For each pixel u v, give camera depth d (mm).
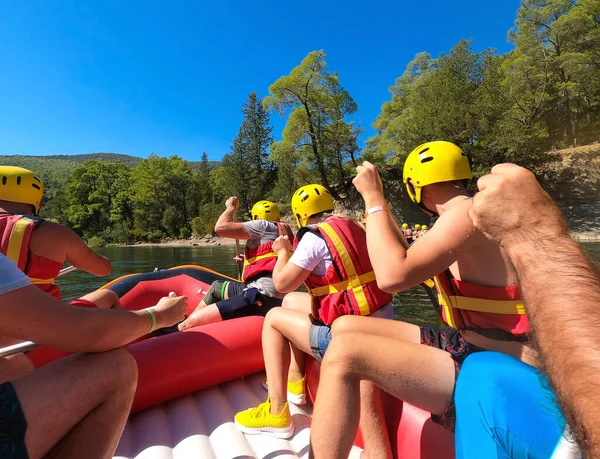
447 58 26578
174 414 2033
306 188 2312
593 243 16719
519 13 31641
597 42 28344
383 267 1197
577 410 602
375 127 39438
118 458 1674
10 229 1598
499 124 22844
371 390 1354
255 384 2381
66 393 971
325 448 1099
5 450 890
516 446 847
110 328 1069
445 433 1286
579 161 24047
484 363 1011
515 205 794
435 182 1328
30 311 952
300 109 31109
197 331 2314
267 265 3006
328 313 1707
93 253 1909
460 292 1217
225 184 45875
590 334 629
